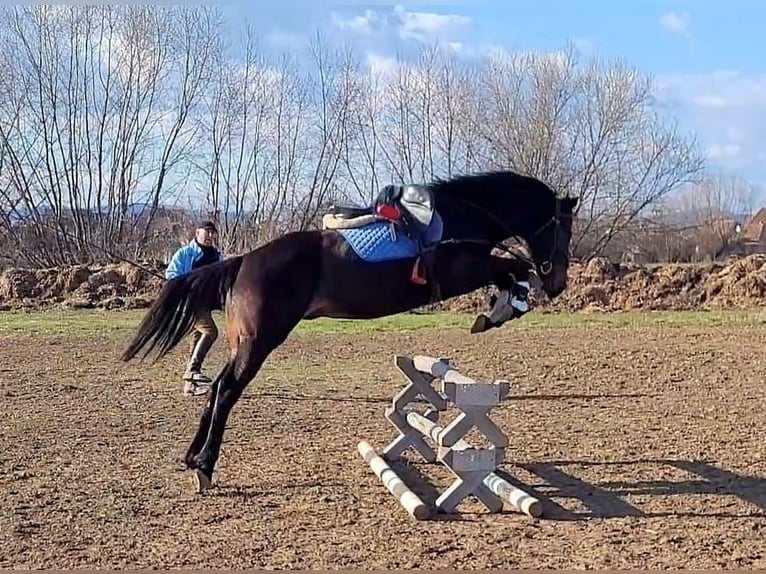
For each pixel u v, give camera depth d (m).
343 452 8.72
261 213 36.62
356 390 12.40
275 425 9.98
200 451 7.42
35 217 33.94
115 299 25.03
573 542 6.07
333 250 7.34
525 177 8.12
